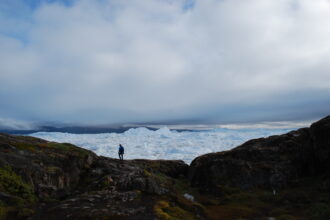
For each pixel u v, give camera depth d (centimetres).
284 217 1734
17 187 1534
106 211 1401
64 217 1298
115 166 2467
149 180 2044
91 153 2662
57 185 1848
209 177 2812
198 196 2450
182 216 1550
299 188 2447
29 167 1745
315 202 1970
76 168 2173
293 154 2975
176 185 2752
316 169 2738
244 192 2466
